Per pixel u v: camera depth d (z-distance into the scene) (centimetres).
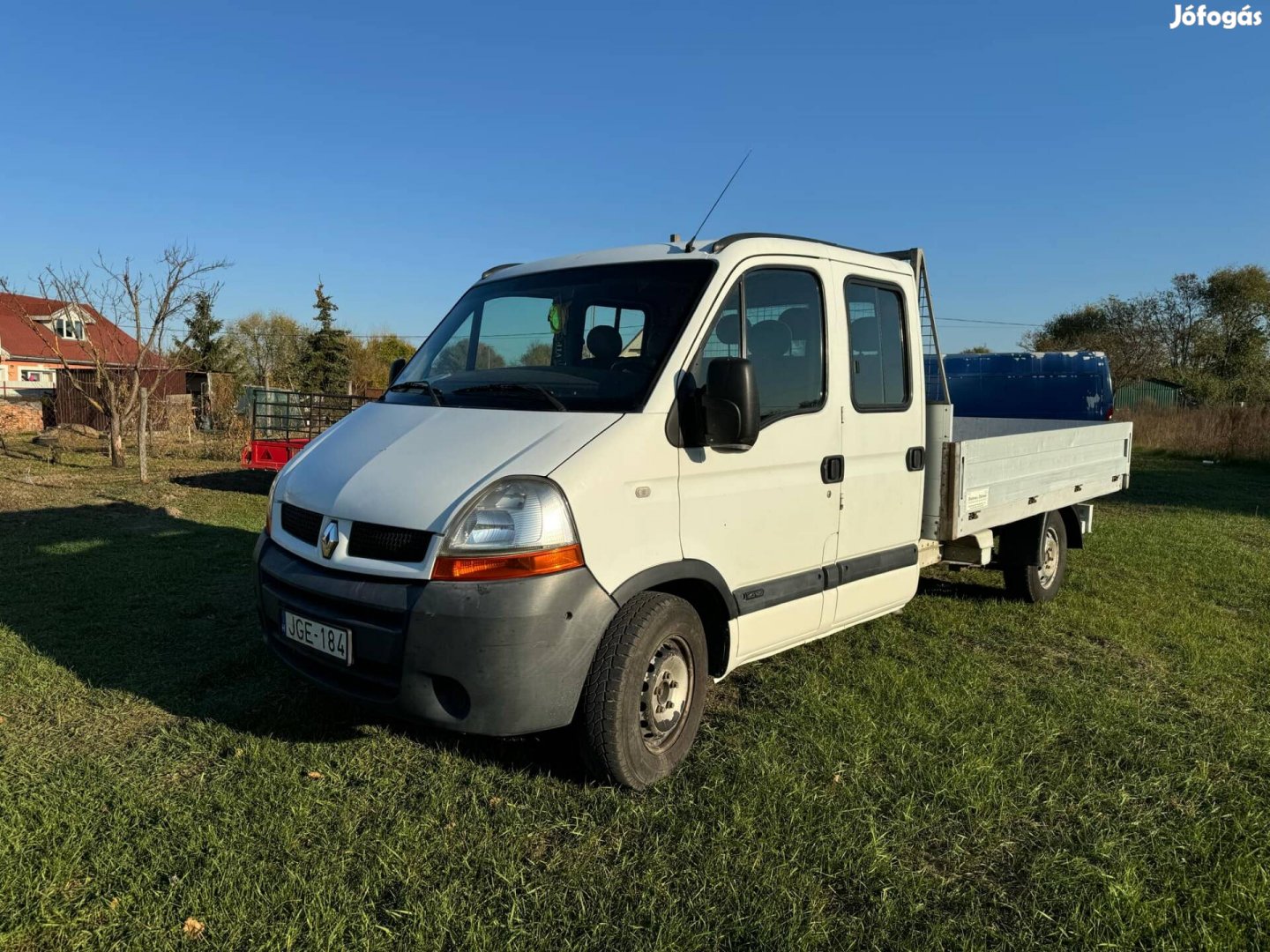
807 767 366
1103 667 521
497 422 354
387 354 4666
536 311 420
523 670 307
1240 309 4288
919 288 524
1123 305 4678
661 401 352
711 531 370
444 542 309
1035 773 371
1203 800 353
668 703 361
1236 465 2147
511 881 282
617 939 260
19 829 304
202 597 620
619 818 323
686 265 394
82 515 980
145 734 391
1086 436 701
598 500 324
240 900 269
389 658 312
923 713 428
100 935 254
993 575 769
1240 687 491
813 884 286
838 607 445
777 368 406
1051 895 286
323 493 351
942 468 514
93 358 1622
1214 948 259
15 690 437
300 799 330
